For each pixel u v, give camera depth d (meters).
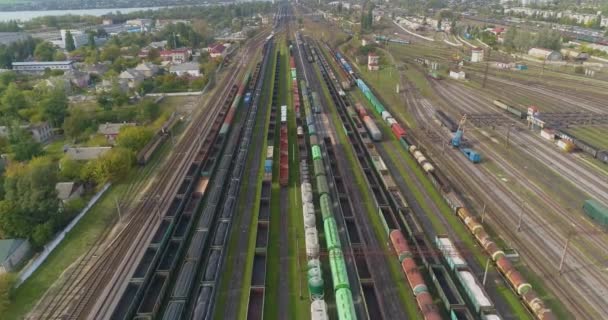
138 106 117.19
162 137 99.19
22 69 178.62
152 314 44.84
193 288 49.94
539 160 85.12
